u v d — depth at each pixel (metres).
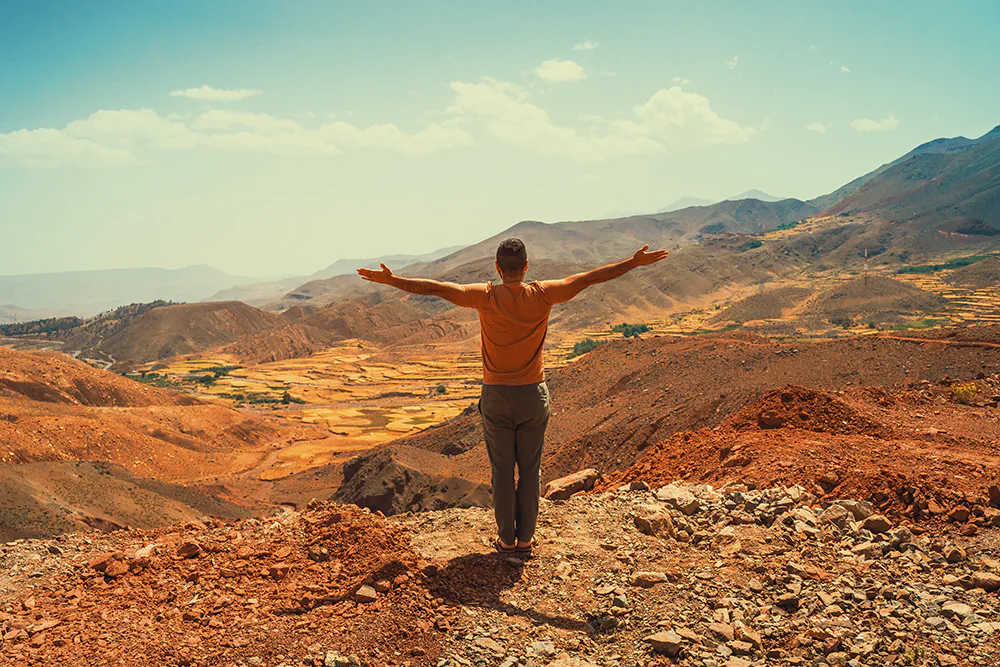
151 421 120.00
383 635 4.91
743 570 6.20
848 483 8.19
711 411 45.69
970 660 4.66
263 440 132.25
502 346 6.10
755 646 4.98
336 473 93.50
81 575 5.97
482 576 6.00
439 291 5.79
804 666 4.74
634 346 76.00
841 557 6.44
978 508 7.09
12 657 4.53
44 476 52.50
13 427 96.38
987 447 10.75
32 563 6.37
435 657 4.78
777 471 8.87
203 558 6.16
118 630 4.93
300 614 5.23
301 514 7.20
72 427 101.75
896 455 9.23
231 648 4.70
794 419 11.70
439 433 89.56
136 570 5.94
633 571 6.22
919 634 5.02
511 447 6.37
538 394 6.21
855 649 4.84
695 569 6.22
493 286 6.00
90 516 48.91
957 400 16.91
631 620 5.40
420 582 5.67
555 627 5.31
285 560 6.10
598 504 8.01
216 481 98.62
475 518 7.50
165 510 55.88
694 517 7.57
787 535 6.84
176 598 5.48
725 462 9.85
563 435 59.06
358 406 178.88
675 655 4.91
